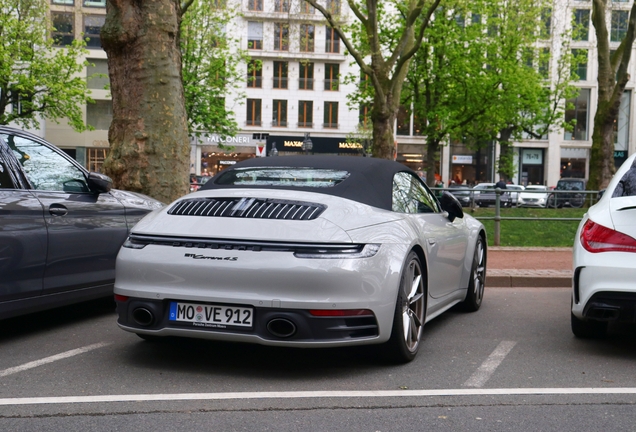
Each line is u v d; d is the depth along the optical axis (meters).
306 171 4.65
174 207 4.29
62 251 5.16
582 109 54.59
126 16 9.23
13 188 4.85
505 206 12.95
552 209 13.05
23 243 4.79
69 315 6.03
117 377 3.96
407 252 4.20
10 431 2.99
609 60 21.11
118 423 3.12
